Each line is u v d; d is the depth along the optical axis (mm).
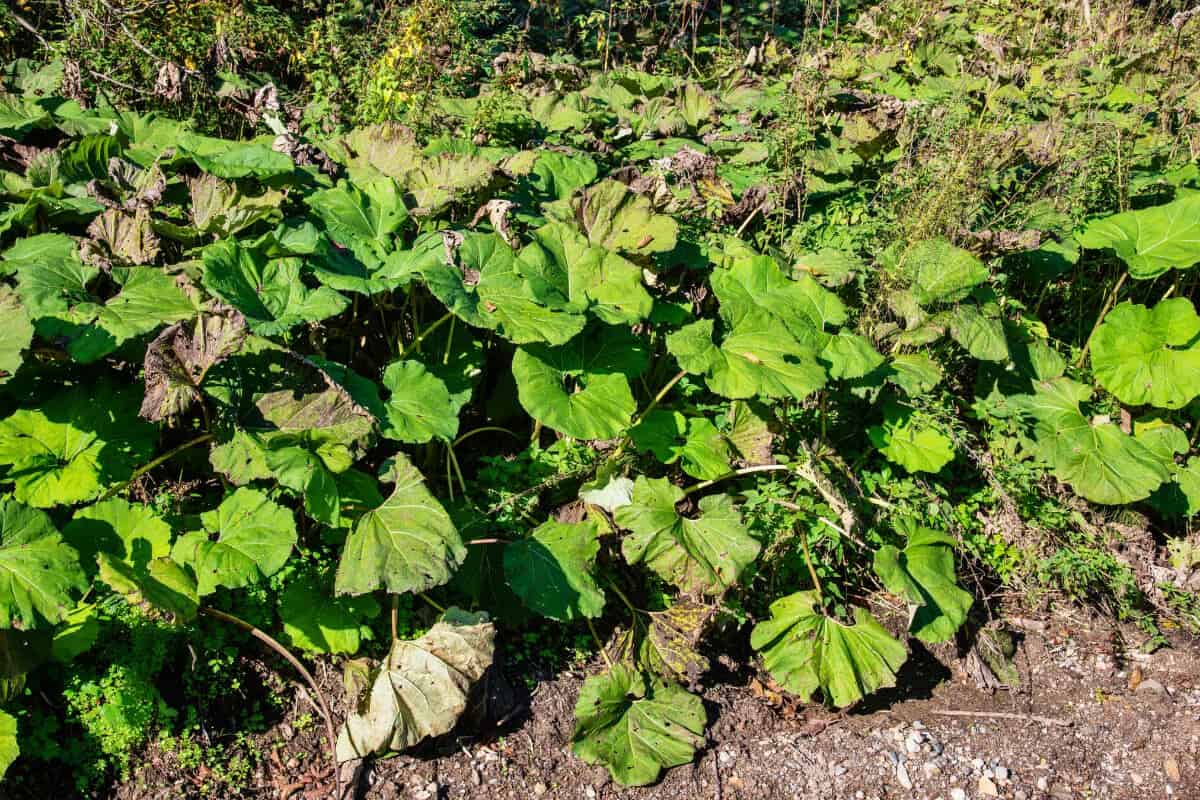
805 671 2756
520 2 6145
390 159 3295
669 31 6289
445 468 3021
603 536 2908
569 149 3725
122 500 2479
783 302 3047
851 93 4387
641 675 2752
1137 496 3223
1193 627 3262
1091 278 4020
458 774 2535
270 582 2596
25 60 3805
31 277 2494
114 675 2344
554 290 2836
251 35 4191
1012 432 3377
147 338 2604
